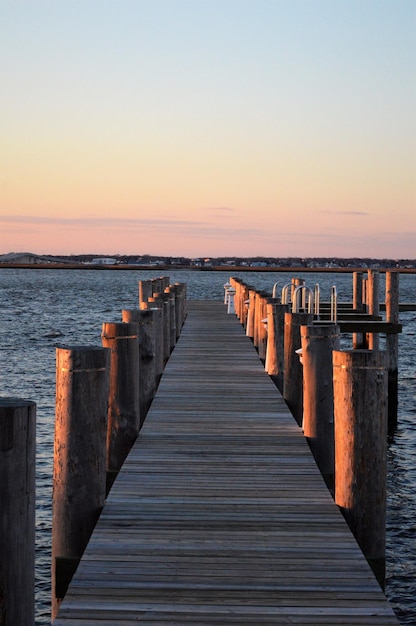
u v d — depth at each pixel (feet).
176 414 34.94
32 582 13.38
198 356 54.44
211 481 24.94
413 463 49.73
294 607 16.17
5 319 151.12
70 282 456.86
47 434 52.80
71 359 20.98
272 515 21.79
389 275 69.62
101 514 21.67
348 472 21.29
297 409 35.78
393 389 66.18
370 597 16.71
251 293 65.87
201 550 19.24
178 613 15.83
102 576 17.63
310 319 35.76
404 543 36.11
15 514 12.92
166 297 55.26
